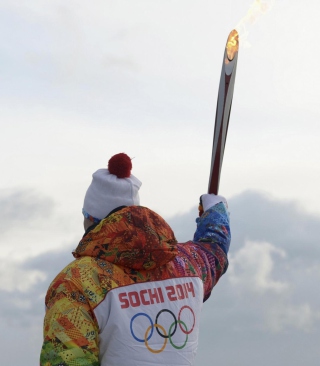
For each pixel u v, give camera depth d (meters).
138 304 2.22
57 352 2.11
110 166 2.41
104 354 2.19
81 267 2.20
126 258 2.22
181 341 2.29
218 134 2.93
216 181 2.93
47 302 2.19
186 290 2.38
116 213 2.25
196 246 2.61
